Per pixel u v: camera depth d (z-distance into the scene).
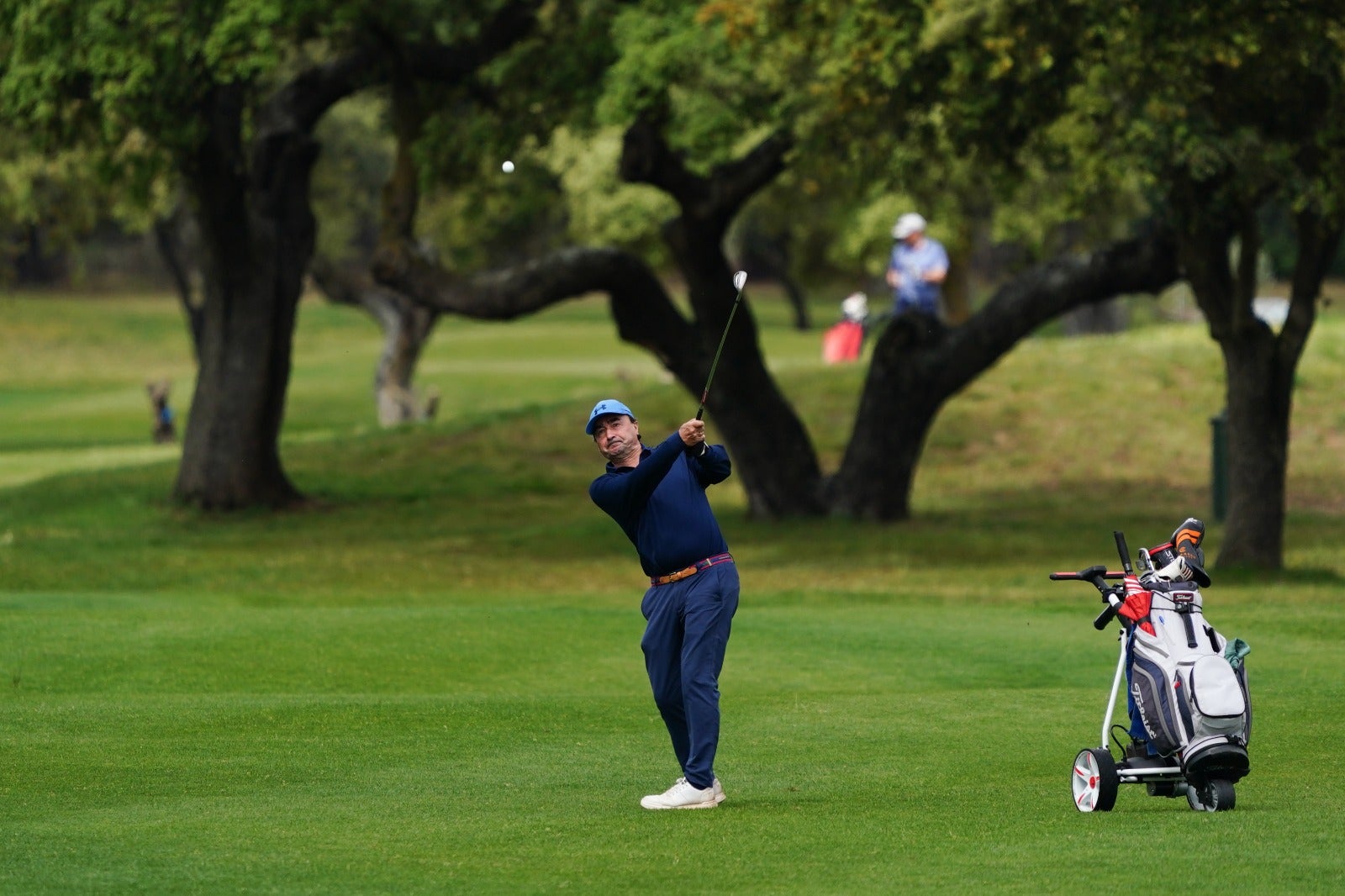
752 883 21.94
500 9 99.12
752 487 103.69
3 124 101.31
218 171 101.75
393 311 166.62
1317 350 143.75
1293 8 63.94
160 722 36.53
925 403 101.31
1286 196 67.81
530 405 150.00
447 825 26.20
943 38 67.25
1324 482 116.38
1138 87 66.06
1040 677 46.34
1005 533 95.62
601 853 24.05
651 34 82.12
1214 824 25.95
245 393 107.94
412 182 95.50
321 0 85.56
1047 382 138.38
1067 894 20.95
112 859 23.47
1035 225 146.38
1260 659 47.72
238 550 90.50
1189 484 116.88
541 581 78.19
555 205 181.88
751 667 48.34
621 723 37.34
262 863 23.25
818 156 83.62
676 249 98.19
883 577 78.12
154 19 84.88
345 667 46.44
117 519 103.56
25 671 44.28
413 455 132.62
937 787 30.14
